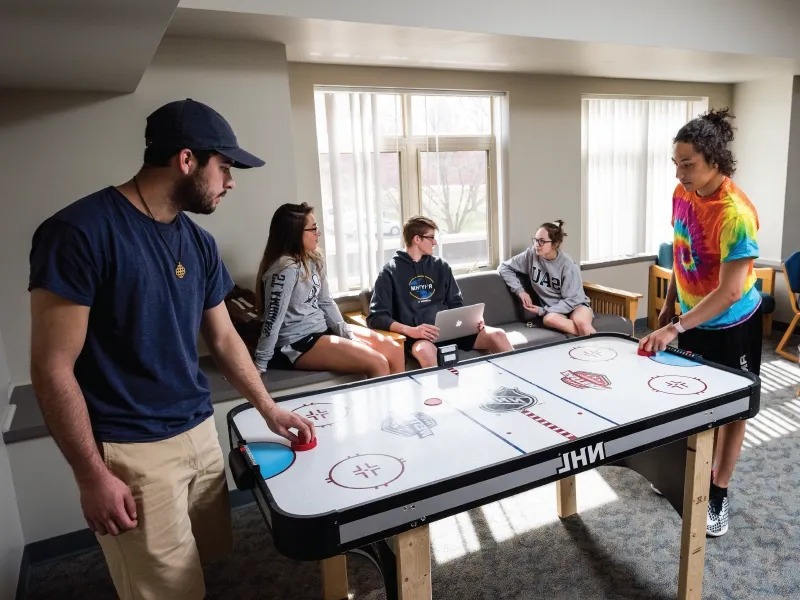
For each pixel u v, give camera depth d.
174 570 1.34
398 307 3.12
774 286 4.47
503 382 1.83
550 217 4.14
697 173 1.88
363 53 2.98
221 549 1.52
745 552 1.97
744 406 1.64
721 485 2.03
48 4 1.28
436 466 1.30
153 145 1.20
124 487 1.18
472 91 3.72
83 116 2.45
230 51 2.65
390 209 3.67
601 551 2.03
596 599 1.80
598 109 4.27
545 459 1.34
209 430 1.45
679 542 2.05
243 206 2.78
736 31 3.36
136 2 1.29
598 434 1.40
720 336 2.02
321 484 1.25
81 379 1.22
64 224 1.10
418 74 3.51
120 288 1.18
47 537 2.14
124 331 1.21
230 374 1.51
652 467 1.83
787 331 3.92
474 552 2.06
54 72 2.01
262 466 1.35
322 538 1.12
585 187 4.35
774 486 2.37
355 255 3.56
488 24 2.65
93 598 1.94
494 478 1.28
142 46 1.70
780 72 4.16
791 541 2.02
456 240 3.94
